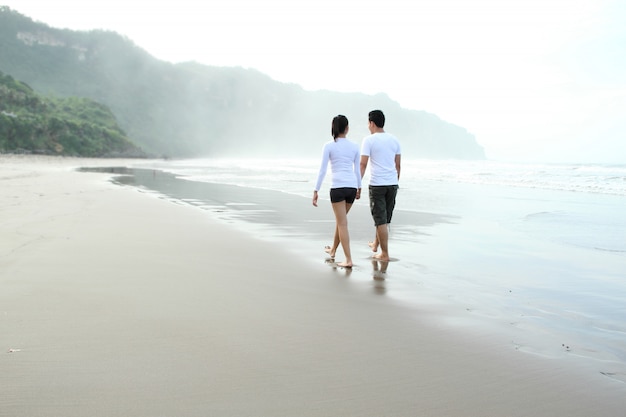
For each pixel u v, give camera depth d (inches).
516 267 218.4
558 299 166.7
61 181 807.7
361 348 116.6
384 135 240.1
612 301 164.6
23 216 338.6
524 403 90.4
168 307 142.9
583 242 286.5
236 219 376.8
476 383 98.6
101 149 4370.1
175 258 219.8
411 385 96.7
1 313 130.6
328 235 306.2
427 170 1355.8
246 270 202.2
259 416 81.8
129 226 317.4
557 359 112.7
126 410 81.7
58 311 134.1
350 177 227.0
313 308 149.6
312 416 82.7
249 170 1563.7
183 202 507.2
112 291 158.1
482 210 450.0
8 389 87.5
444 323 138.2
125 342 112.9
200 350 110.2
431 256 244.2
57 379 92.3
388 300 161.9
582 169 1256.2
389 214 241.3
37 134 3720.5
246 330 125.9
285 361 106.4
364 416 83.7
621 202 514.9
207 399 87.0
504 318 144.2
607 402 91.7
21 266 188.1
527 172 1101.1
